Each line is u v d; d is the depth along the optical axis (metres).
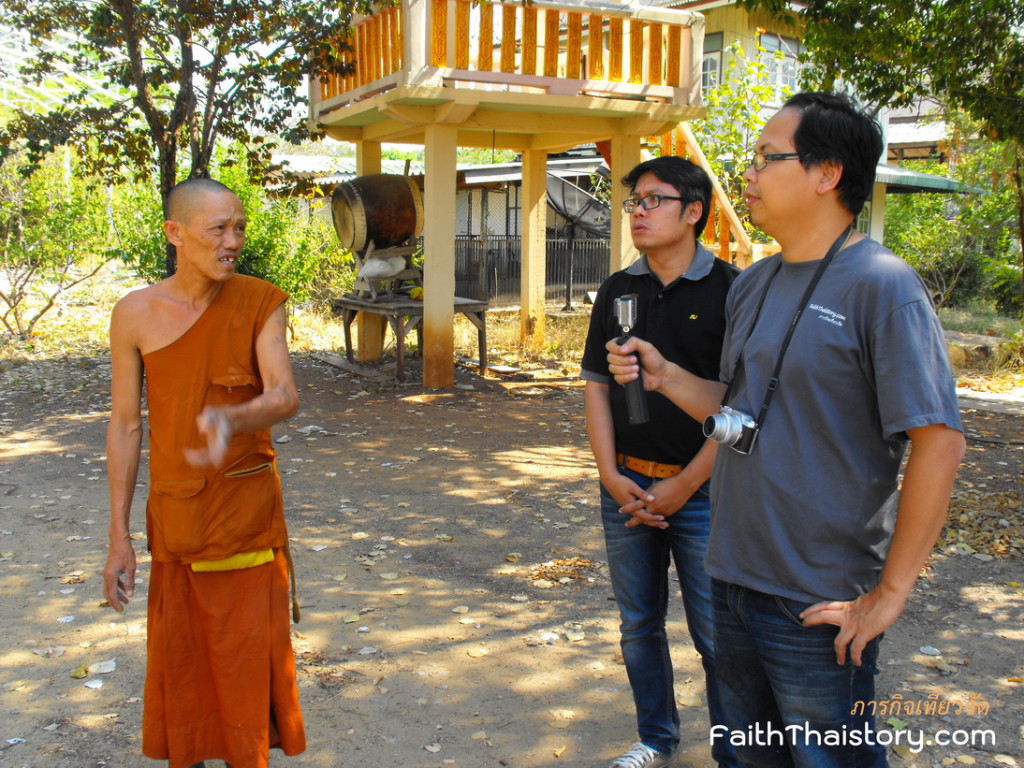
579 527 5.85
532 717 3.53
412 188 10.97
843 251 2.05
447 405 9.69
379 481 6.88
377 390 10.41
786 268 2.14
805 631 2.11
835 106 2.03
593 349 3.04
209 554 2.68
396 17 9.62
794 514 2.07
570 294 19.03
